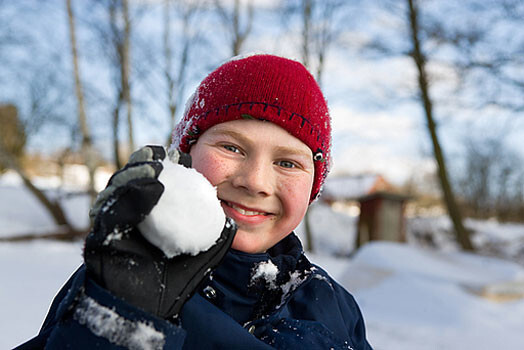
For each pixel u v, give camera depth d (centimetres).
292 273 99
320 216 1833
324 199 2452
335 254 1488
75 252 843
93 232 64
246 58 103
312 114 97
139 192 62
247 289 91
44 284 505
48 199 1192
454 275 501
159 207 64
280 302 96
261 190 88
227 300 90
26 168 2286
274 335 93
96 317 62
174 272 68
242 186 89
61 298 92
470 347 371
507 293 474
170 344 63
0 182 1794
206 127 96
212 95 96
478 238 1475
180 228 64
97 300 62
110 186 66
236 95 93
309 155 97
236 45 1216
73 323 63
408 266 519
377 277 516
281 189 91
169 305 66
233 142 91
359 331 129
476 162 3078
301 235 1650
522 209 2739
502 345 380
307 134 95
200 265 70
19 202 1316
